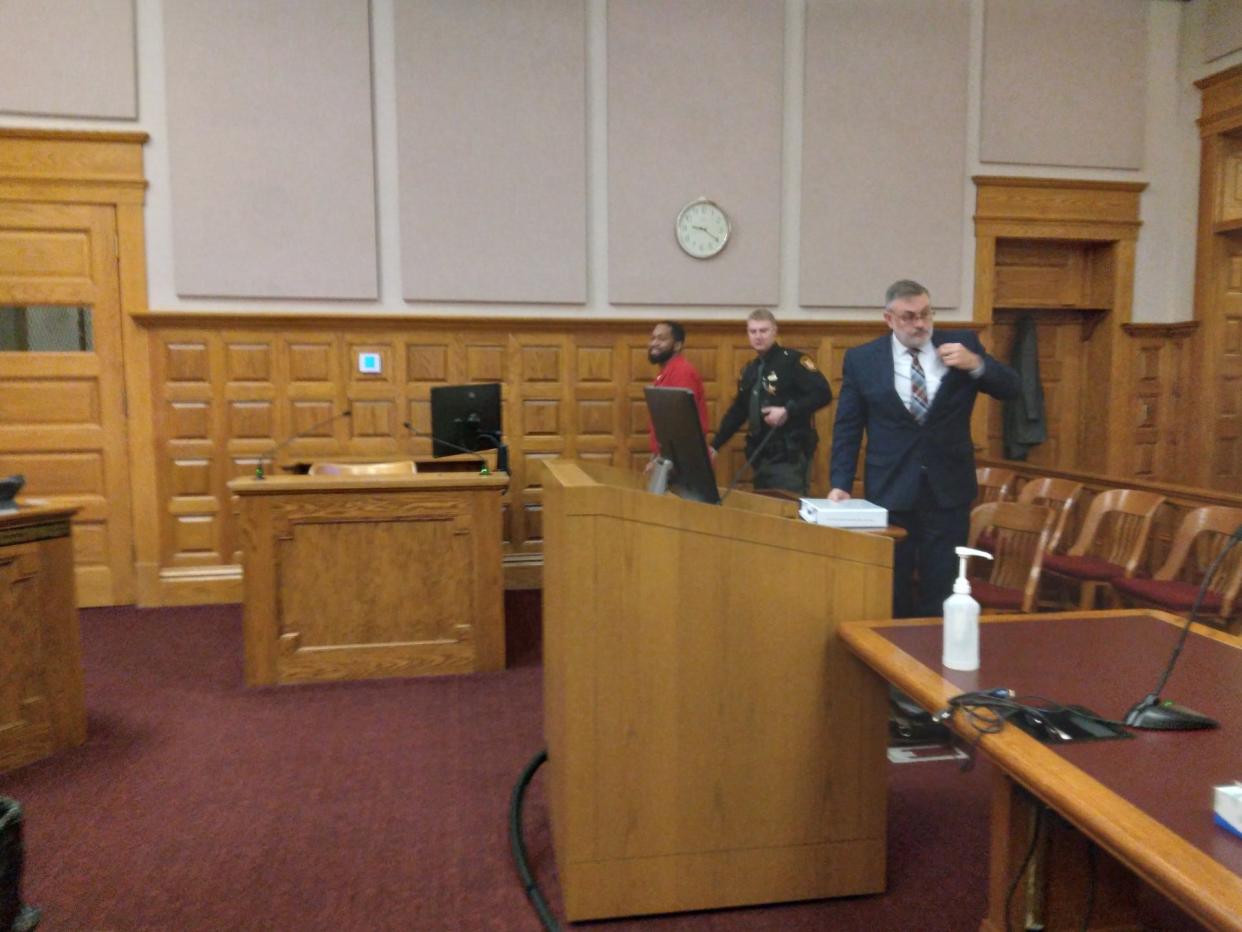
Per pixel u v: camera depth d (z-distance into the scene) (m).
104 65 4.69
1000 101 5.65
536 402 5.27
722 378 5.45
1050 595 4.55
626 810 1.89
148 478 4.90
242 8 4.81
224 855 2.27
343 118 4.95
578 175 5.19
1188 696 1.39
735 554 1.87
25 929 1.69
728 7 5.27
